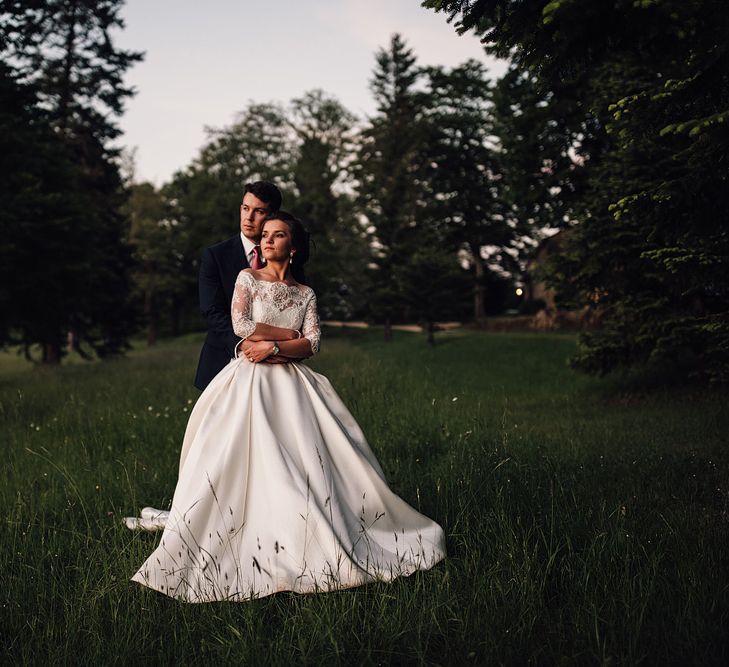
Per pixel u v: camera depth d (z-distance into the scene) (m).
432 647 2.77
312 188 43.91
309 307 3.79
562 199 20.34
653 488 4.67
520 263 44.72
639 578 3.07
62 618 3.09
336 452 3.57
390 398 9.37
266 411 3.49
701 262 6.74
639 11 3.67
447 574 3.09
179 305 55.41
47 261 17.59
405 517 3.61
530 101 19.59
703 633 2.62
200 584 3.15
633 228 9.91
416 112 42.09
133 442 6.83
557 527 3.83
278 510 3.26
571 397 12.01
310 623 2.81
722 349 8.21
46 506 4.75
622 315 10.98
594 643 2.63
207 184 48.06
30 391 11.55
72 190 19.94
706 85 4.05
